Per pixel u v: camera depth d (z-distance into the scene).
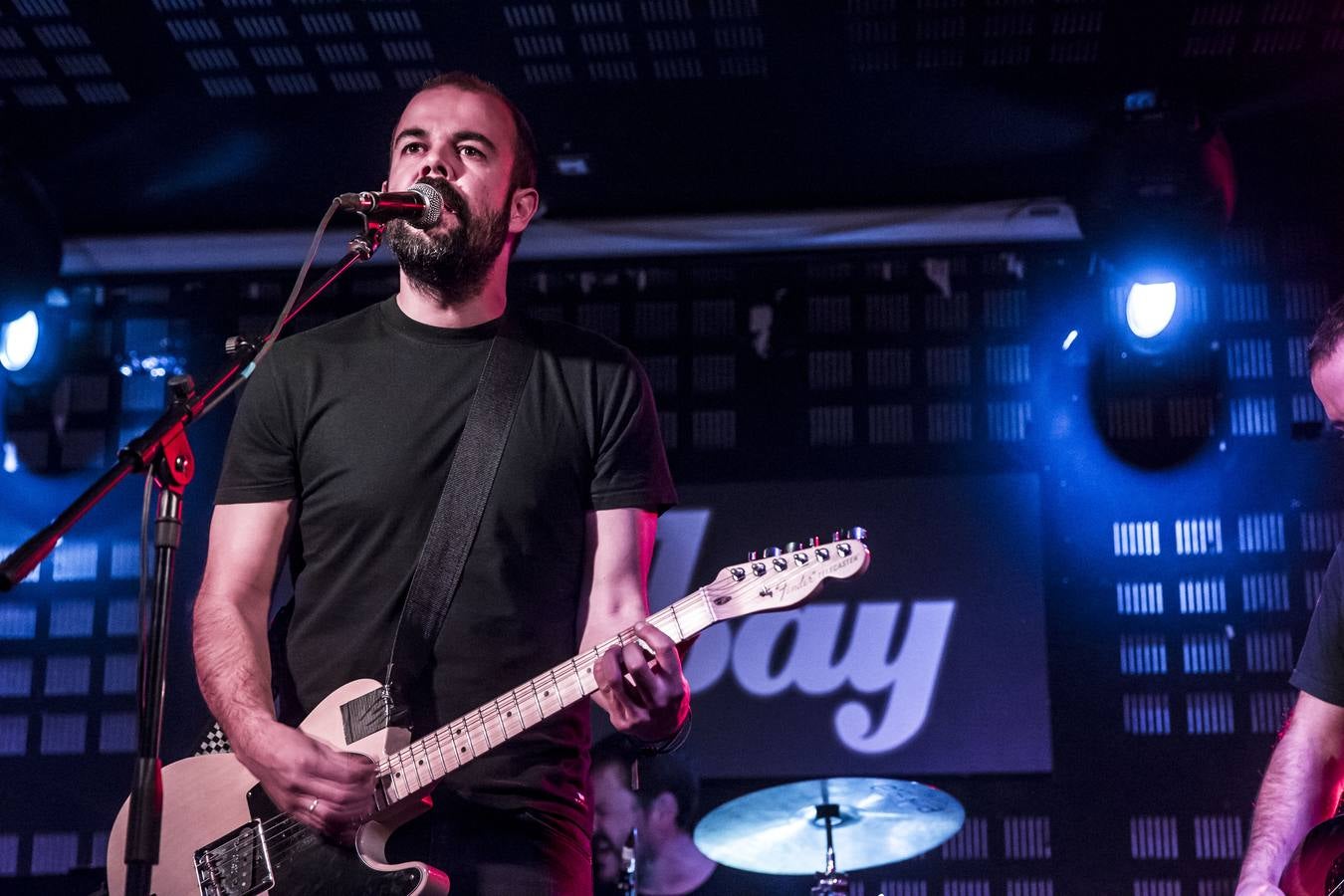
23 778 4.67
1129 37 4.09
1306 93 4.28
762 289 4.86
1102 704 4.44
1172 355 4.62
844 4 3.97
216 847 2.16
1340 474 4.51
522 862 2.05
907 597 4.47
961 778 4.39
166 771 2.24
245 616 2.23
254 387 2.33
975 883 4.36
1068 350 4.68
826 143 4.53
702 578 4.55
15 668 4.75
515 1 4.01
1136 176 4.06
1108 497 4.57
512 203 2.41
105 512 4.80
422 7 4.04
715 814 3.94
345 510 2.23
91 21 4.09
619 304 4.89
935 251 4.77
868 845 4.17
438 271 2.28
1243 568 4.49
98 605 4.77
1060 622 4.50
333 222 4.90
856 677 4.42
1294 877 2.26
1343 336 2.33
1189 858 4.32
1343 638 2.48
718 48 4.14
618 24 4.08
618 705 1.97
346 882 2.05
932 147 4.54
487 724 2.07
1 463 4.89
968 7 3.99
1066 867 4.34
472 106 2.40
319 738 2.12
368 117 4.44
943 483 4.56
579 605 2.30
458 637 2.15
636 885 4.29
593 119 4.44
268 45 4.17
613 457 2.29
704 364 4.82
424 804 2.10
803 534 4.56
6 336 4.84
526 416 2.26
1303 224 4.69
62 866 4.60
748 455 4.74
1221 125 4.43
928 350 4.76
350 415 2.27
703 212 4.79
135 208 4.89
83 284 4.98
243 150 4.60
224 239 4.90
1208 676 4.43
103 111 4.41
